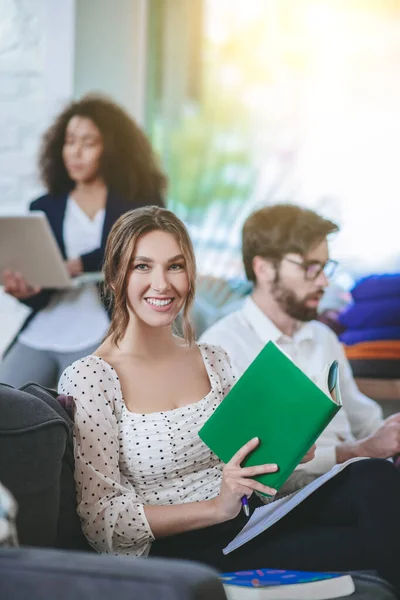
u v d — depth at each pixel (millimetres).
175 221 2961
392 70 6777
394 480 2863
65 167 5055
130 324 2967
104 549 2766
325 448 3506
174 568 1910
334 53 6766
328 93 6805
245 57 6750
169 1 6645
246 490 2682
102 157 5008
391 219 6680
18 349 4859
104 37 6367
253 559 2854
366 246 6668
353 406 4129
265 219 3836
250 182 6773
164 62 6684
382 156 6750
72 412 2789
